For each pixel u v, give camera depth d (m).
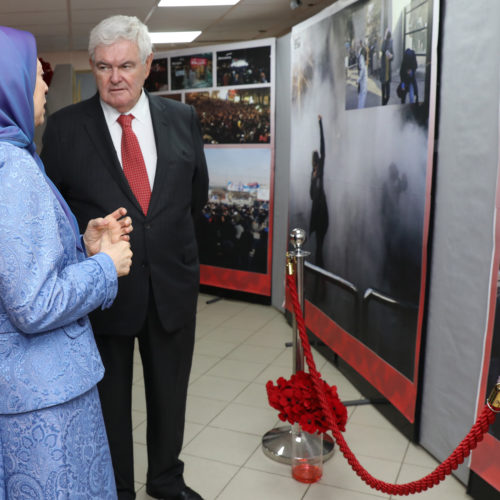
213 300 5.08
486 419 1.54
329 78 3.37
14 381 1.14
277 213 4.71
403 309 2.59
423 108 2.38
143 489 2.19
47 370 1.17
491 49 1.97
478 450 2.06
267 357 3.68
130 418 2.00
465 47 2.12
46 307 1.09
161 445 2.03
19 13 5.54
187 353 2.03
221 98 4.91
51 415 1.17
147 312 1.90
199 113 5.07
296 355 2.41
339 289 3.35
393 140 2.65
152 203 1.85
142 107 1.88
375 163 2.84
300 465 2.27
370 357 2.95
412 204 2.49
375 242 2.86
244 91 4.74
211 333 4.19
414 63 2.43
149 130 1.89
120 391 1.94
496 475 1.97
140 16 6.09
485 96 2.01
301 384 2.20
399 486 1.74
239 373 3.42
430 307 2.43
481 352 2.08
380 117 2.78
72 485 1.21
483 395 2.00
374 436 2.64
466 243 2.16
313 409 2.15
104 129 1.83
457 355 2.23
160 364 1.96
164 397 1.99
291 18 6.42
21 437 1.16
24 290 1.07
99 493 1.31
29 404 1.14
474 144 2.09
